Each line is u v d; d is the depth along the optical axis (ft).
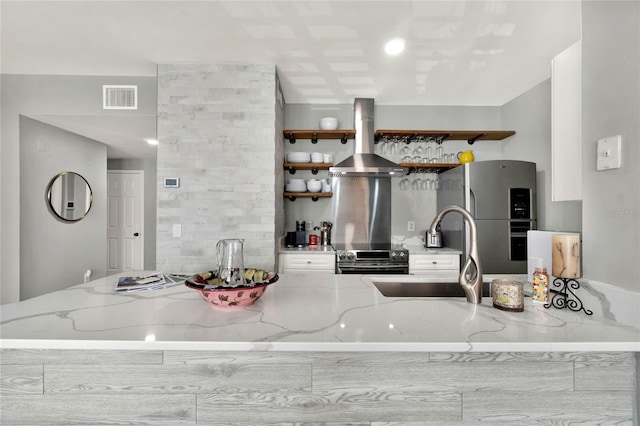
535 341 2.79
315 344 2.75
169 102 9.14
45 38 7.70
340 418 2.97
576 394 2.96
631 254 3.28
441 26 7.13
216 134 9.19
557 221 9.62
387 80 10.06
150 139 12.89
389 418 2.97
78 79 9.72
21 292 10.26
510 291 3.65
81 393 2.96
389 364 2.99
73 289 4.74
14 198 9.86
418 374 2.98
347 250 10.41
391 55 8.42
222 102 9.16
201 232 9.21
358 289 4.78
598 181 3.68
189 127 9.16
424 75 9.71
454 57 8.51
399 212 12.52
